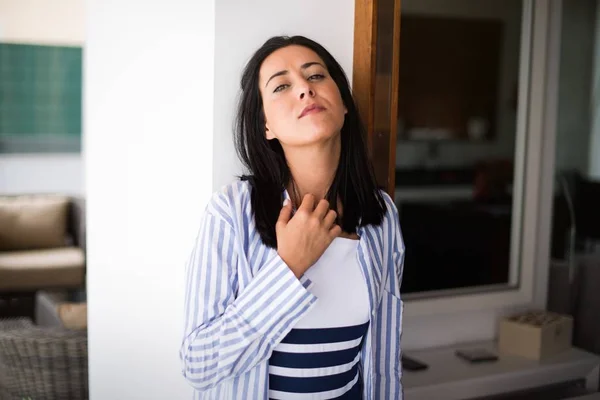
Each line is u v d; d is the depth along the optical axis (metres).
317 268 1.26
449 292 2.68
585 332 3.21
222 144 1.60
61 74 5.90
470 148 6.80
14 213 5.42
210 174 1.60
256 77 1.31
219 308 1.21
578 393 2.56
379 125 1.76
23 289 5.04
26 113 5.83
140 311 1.88
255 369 1.22
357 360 1.34
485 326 2.79
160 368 1.85
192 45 1.66
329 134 1.25
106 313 1.98
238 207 1.26
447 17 6.58
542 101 2.85
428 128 6.66
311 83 1.27
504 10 6.74
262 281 1.16
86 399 2.71
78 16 5.88
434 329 2.66
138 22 1.79
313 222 1.19
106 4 1.92
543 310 2.94
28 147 5.87
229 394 1.24
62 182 6.00
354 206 1.34
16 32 5.75
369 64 1.69
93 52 1.98
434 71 6.62
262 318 1.15
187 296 1.23
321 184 1.32
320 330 1.25
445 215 5.38
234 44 1.59
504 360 2.53
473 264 3.93
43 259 5.18
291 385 1.25
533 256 2.85
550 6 2.88
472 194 6.34
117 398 1.94
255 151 1.32
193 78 1.66
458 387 2.29
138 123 1.84
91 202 2.01
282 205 1.28
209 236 1.24
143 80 1.82
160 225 1.80
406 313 2.53
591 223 4.12
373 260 1.34
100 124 1.97
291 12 1.65
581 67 5.42
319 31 1.70
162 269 1.81
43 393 2.67
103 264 1.96
